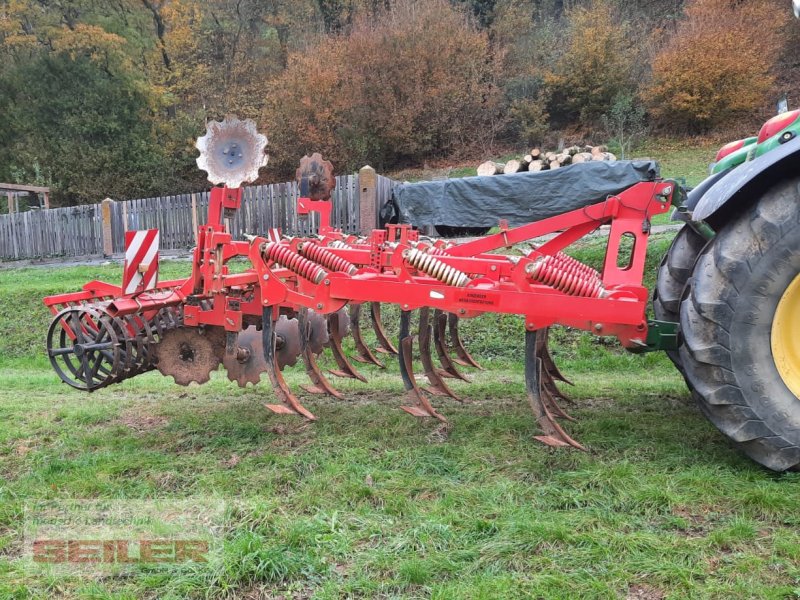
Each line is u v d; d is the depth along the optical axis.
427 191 11.59
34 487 3.24
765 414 2.82
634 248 3.67
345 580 2.27
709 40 20.17
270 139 23.67
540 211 10.89
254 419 4.26
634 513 2.66
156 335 4.59
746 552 2.31
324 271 3.66
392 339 7.47
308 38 27.94
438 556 2.36
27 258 16.58
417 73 22.61
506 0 26.70
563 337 7.02
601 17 22.88
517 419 3.97
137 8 29.62
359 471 3.19
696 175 16.47
